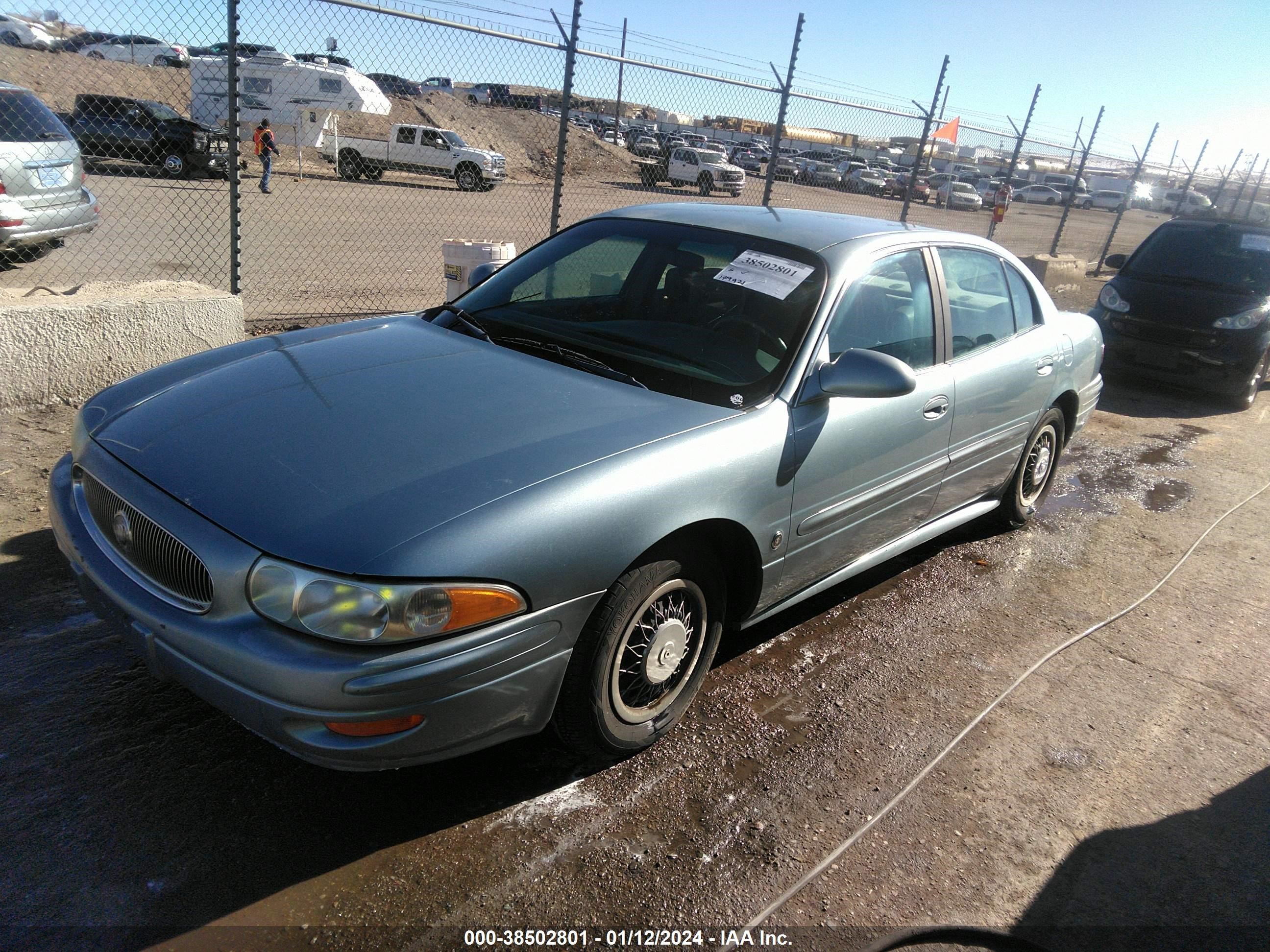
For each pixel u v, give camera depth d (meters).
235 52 5.73
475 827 2.46
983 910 2.37
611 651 2.51
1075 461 6.54
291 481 2.26
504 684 2.24
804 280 3.22
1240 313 8.25
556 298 3.46
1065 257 14.01
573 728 2.56
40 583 3.39
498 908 2.20
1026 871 2.52
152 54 12.63
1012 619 4.02
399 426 2.50
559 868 2.35
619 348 3.10
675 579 2.68
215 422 2.55
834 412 3.08
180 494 2.29
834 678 3.39
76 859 2.21
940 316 3.74
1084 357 4.95
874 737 3.05
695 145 34.78
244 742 2.68
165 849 2.27
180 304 5.31
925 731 3.11
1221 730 3.31
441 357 3.01
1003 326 4.26
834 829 2.60
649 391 2.88
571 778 2.70
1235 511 5.75
